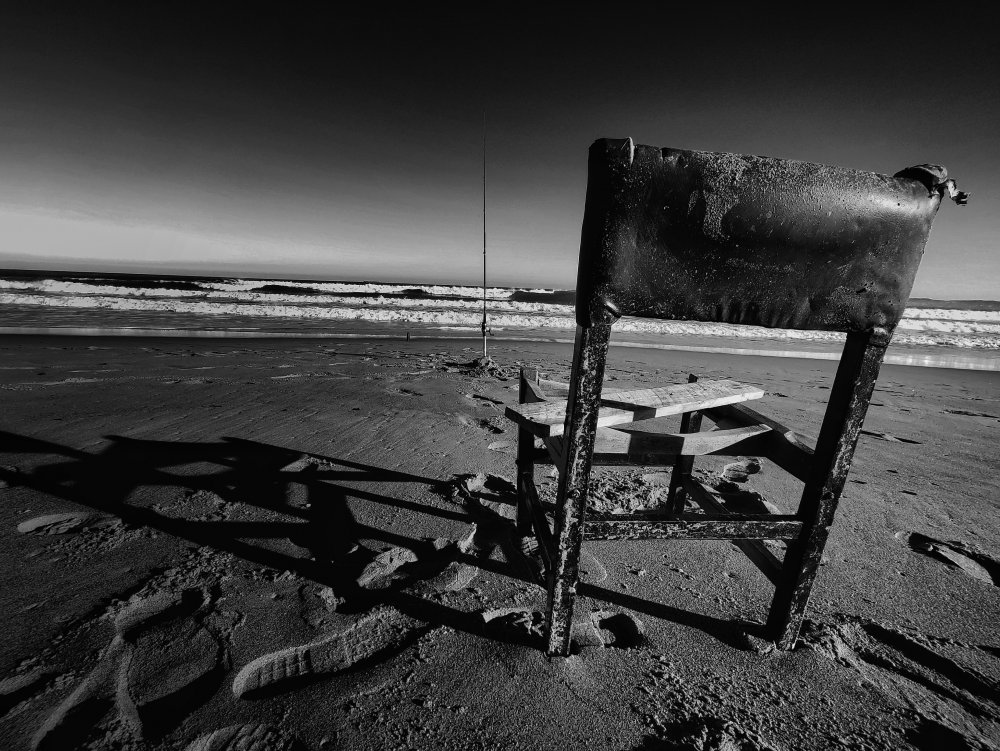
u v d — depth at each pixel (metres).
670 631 1.98
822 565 2.53
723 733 1.50
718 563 2.51
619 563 2.48
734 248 1.32
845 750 1.47
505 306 29.81
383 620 1.97
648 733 1.50
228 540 2.54
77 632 1.83
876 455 4.52
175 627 1.88
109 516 2.73
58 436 3.99
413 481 3.39
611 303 1.34
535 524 2.11
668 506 2.97
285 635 1.86
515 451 4.15
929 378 10.34
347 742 1.42
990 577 2.50
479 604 2.10
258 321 16.55
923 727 1.57
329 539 2.59
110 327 12.68
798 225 1.32
